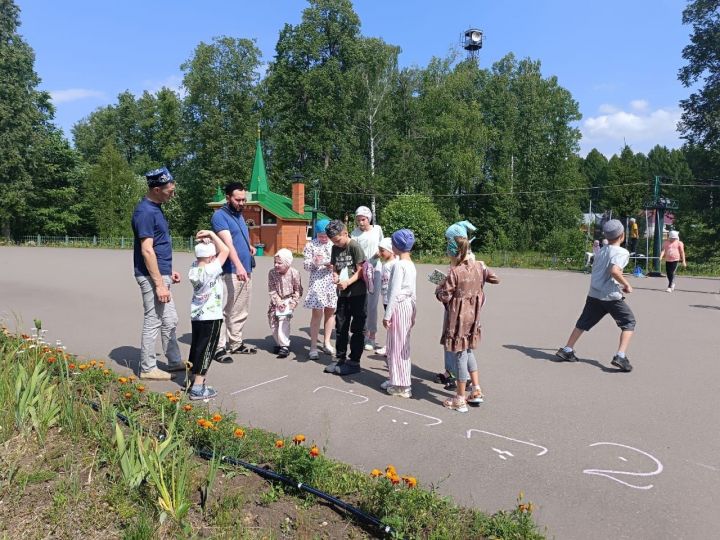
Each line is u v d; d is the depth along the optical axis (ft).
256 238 127.65
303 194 127.24
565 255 86.74
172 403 13.79
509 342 25.76
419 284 51.75
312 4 148.56
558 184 161.17
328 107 143.43
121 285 44.60
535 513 10.66
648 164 246.27
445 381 19.01
